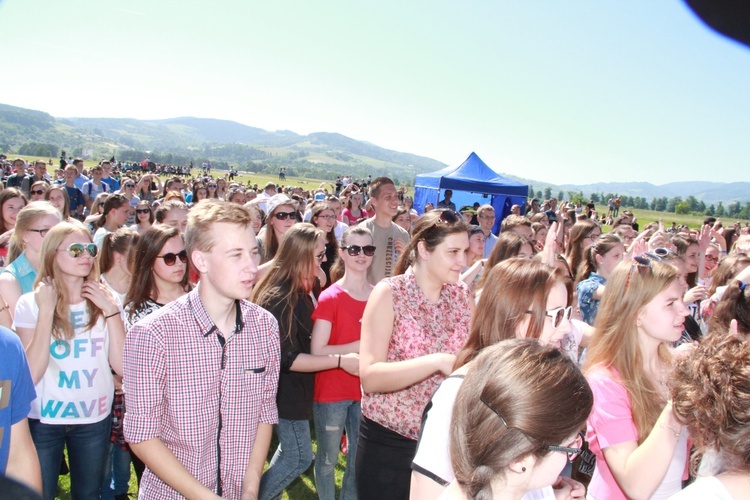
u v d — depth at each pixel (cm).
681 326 208
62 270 262
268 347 209
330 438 316
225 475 201
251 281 190
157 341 185
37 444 265
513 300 173
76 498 281
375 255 517
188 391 189
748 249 520
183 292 328
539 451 109
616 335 208
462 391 123
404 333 237
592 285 416
